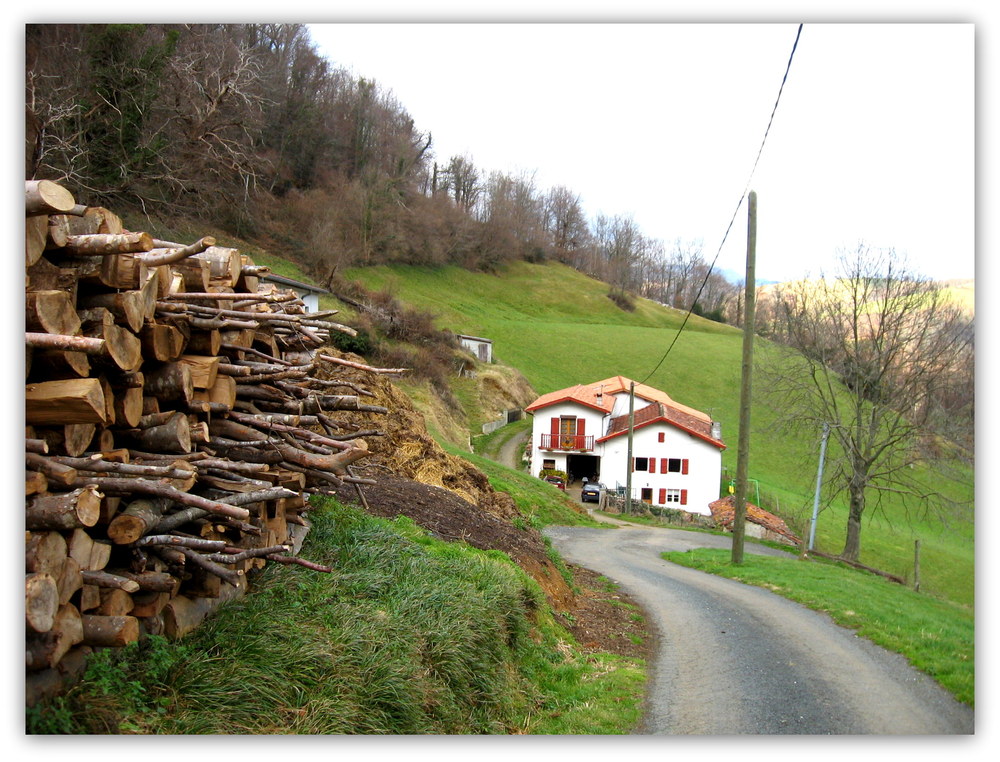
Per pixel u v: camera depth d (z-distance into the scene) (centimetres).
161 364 510
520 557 1173
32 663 368
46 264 423
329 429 789
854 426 2989
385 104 7338
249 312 561
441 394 4662
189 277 554
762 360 3519
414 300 6681
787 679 875
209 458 517
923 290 2956
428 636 648
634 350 7525
